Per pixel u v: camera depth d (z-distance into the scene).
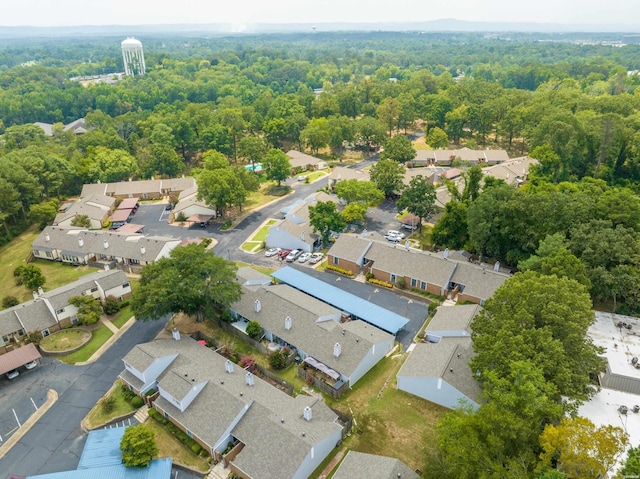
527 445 38.03
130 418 55.59
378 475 41.56
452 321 65.94
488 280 74.69
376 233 97.56
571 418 40.28
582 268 62.91
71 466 49.31
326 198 119.00
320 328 64.06
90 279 78.88
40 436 53.12
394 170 121.38
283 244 98.75
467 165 147.00
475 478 36.19
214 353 61.25
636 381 50.56
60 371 63.56
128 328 73.00
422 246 95.94
